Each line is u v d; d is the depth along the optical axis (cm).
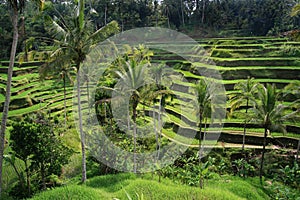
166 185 1528
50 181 1756
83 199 1278
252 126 2564
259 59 3731
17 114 2950
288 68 3444
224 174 2011
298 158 2128
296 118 1988
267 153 2188
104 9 5559
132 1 5719
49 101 3438
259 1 6075
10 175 1820
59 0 4641
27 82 4003
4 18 4912
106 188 1520
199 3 6350
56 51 1473
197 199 1307
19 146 1514
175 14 6144
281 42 4316
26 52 1512
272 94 1925
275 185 1842
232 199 1321
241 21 5941
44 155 1552
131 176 1662
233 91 3067
